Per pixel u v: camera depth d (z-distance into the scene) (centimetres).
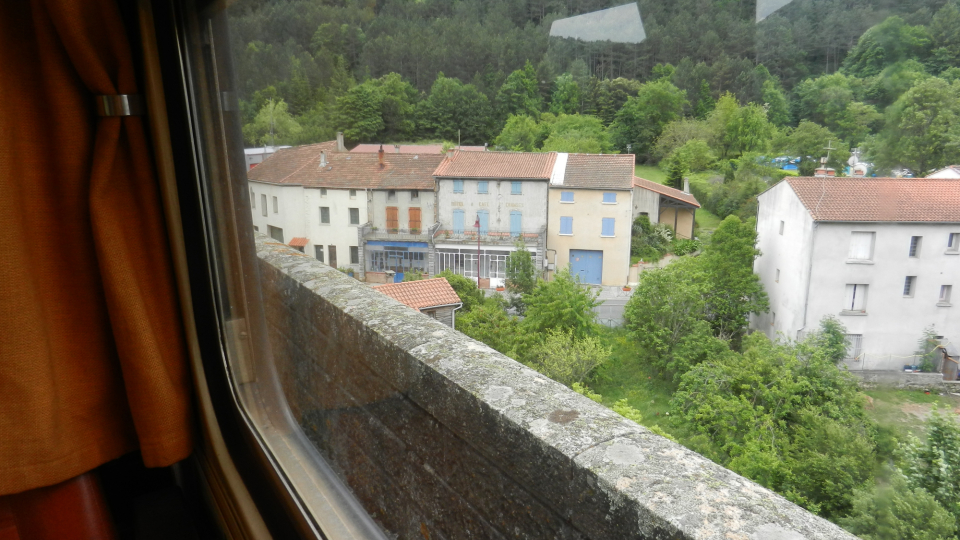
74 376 159
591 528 75
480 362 105
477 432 97
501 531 95
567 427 84
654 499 66
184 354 172
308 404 154
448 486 107
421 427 112
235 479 170
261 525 158
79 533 163
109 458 168
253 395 174
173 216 159
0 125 138
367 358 126
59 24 136
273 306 158
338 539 133
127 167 156
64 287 155
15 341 143
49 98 144
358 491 139
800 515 59
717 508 62
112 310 157
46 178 148
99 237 151
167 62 159
